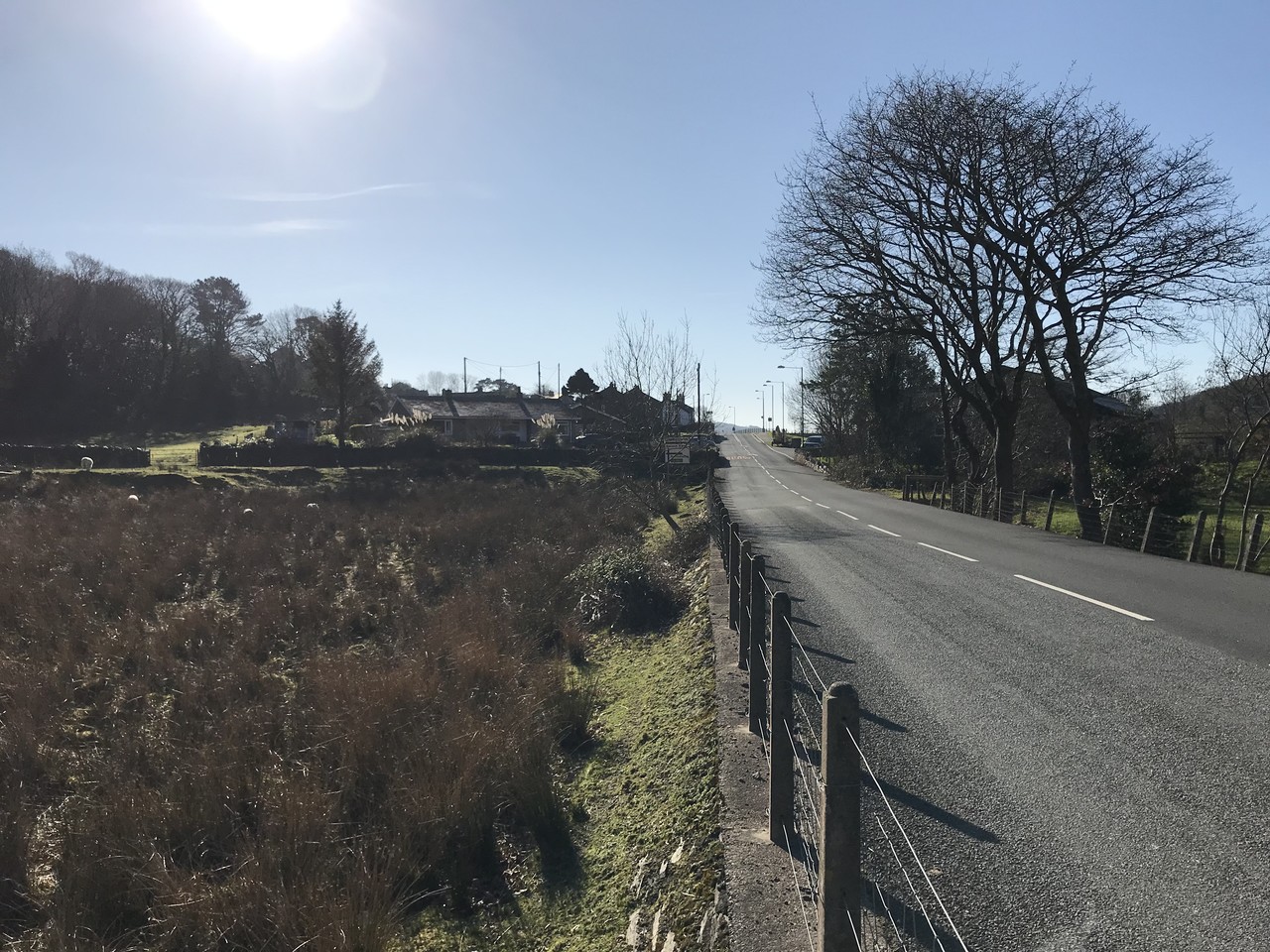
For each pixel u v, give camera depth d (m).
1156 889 3.86
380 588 18.30
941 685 7.23
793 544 18.64
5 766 8.37
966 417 54.59
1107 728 6.02
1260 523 14.60
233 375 97.12
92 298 85.12
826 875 2.95
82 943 5.59
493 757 7.89
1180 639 8.77
